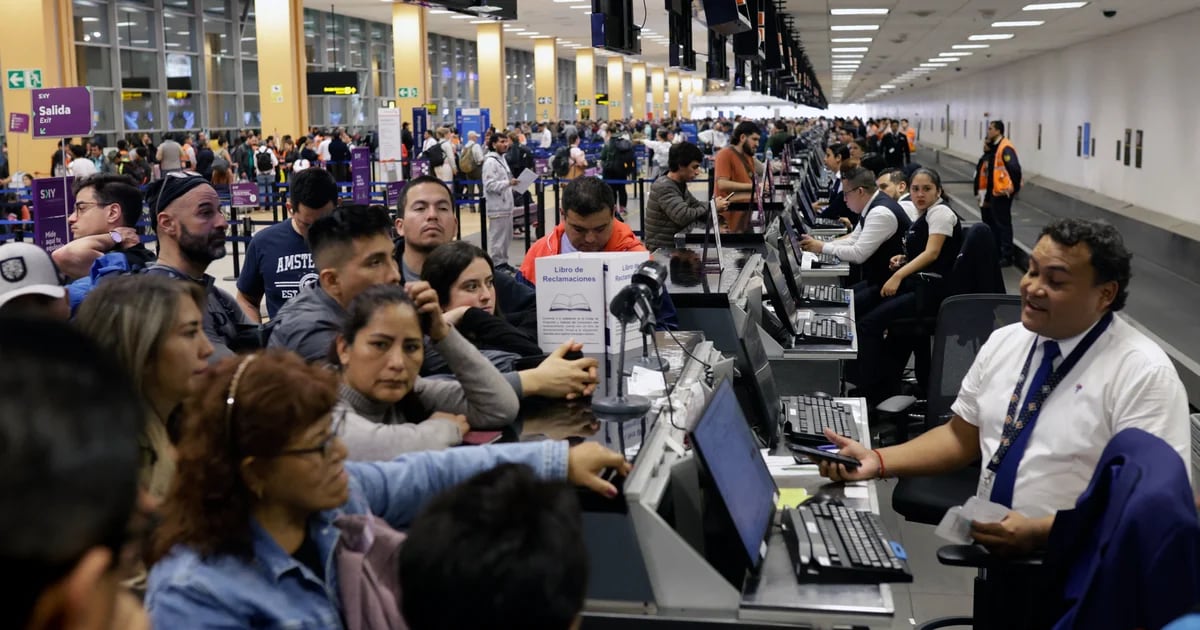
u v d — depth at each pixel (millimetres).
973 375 2680
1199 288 9781
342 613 1436
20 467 534
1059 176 19859
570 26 30312
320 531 1455
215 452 1345
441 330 2113
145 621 641
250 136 19219
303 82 20469
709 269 4676
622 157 15727
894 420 3600
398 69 25000
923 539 4117
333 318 2545
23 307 2346
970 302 3641
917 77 32812
